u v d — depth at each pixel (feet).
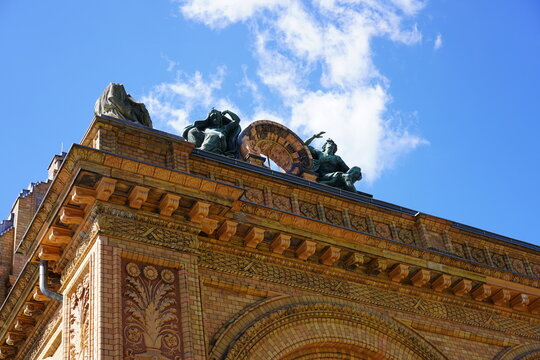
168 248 72.95
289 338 78.64
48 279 78.28
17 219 110.11
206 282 76.95
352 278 86.48
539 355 94.99
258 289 79.56
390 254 87.61
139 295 69.36
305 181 91.25
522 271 101.86
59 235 74.02
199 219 75.20
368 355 84.02
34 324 86.43
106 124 75.97
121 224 71.51
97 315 66.28
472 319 92.89
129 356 65.57
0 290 103.76
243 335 75.10
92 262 69.87
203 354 68.80
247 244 80.84
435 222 96.48
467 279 91.97
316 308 81.66
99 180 70.79
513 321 96.12
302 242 83.05
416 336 87.15
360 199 93.35
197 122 97.04
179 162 78.43
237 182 85.76
